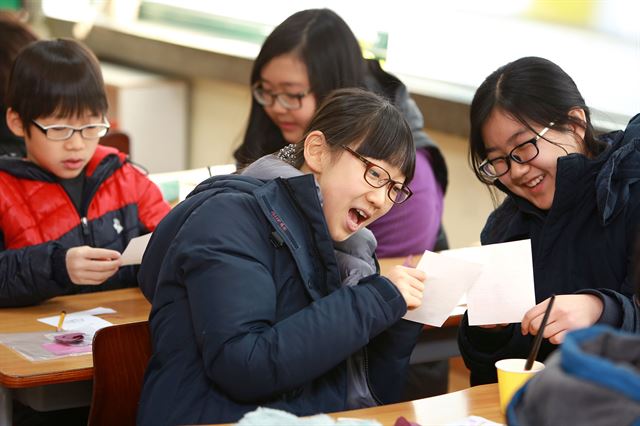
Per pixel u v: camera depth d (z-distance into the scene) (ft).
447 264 8.06
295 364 7.31
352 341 7.51
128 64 24.36
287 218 7.80
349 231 8.05
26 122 11.05
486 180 9.35
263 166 8.27
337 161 7.92
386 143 7.83
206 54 22.04
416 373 12.65
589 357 4.50
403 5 18.61
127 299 10.87
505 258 8.14
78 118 11.06
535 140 8.86
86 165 11.63
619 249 8.96
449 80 18.06
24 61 11.00
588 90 15.55
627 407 4.35
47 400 9.20
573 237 9.21
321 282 7.90
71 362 8.76
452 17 17.90
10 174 11.28
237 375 7.24
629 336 4.74
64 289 10.44
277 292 7.76
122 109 22.49
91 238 11.46
